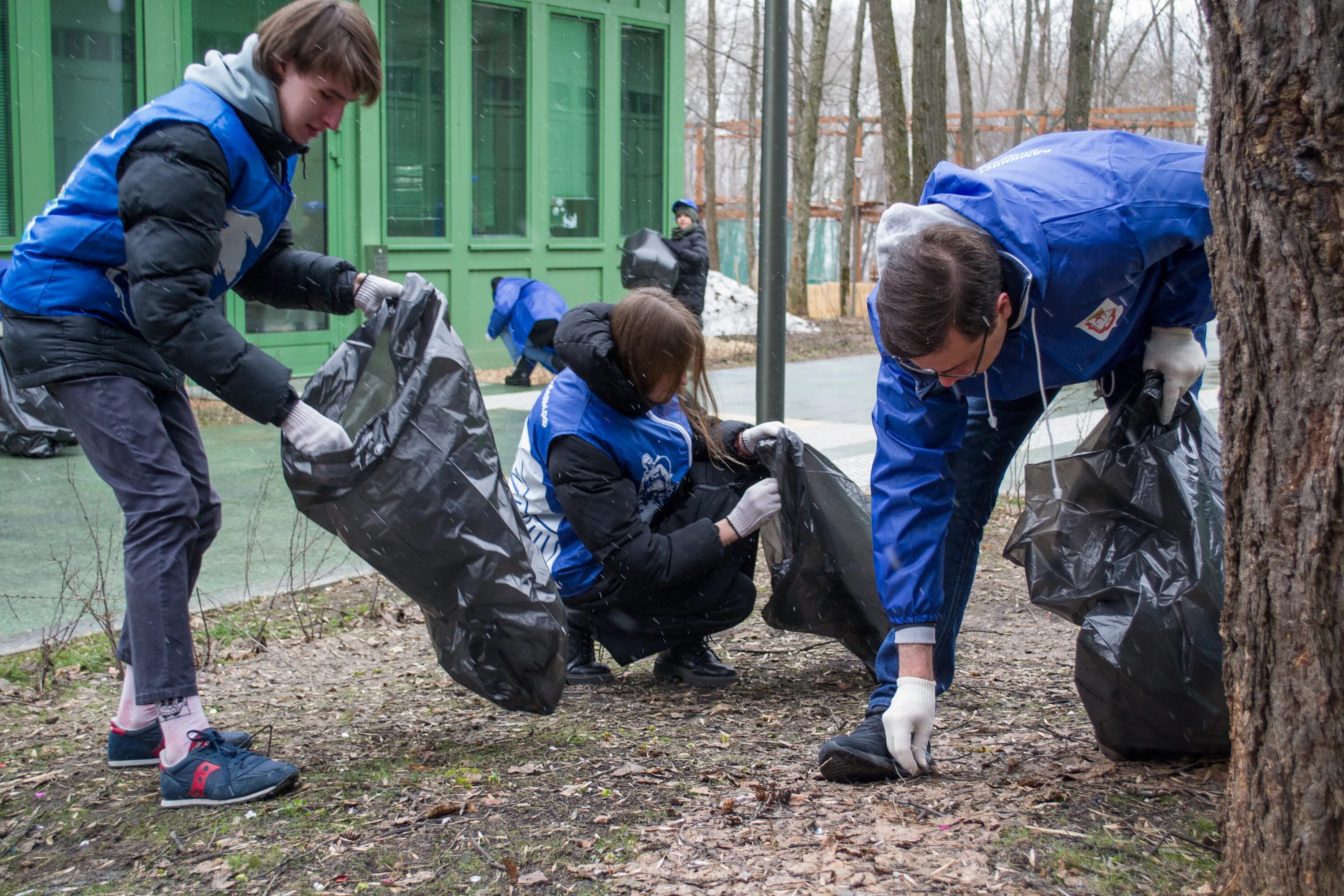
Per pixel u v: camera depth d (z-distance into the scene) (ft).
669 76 46.01
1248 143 5.80
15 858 7.65
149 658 8.37
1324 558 5.71
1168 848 7.07
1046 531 8.73
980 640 13.33
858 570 11.18
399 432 8.59
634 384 10.65
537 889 6.86
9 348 8.48
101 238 8.29
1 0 29.86
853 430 29.84
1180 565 8.27
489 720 10.69
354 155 37.32
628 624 11.68
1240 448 6.09
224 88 8.18
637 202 46.09
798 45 77.36
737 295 66.23
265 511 20.99
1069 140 8.04
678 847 7.36
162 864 7.47
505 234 42.04
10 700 11.51
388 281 9.53
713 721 10.59
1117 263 7.37
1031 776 8.48
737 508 11.17
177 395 9.21
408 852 7.48
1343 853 5.80
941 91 38.09
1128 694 8.25
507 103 41.34
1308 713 5.83
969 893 6.55
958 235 6.89
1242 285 5.94
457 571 8.86
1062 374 8.08
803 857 7.11
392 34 37.70
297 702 11.46
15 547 18.02
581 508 10.78
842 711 10.84
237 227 8.60
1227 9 5.85
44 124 30.89
